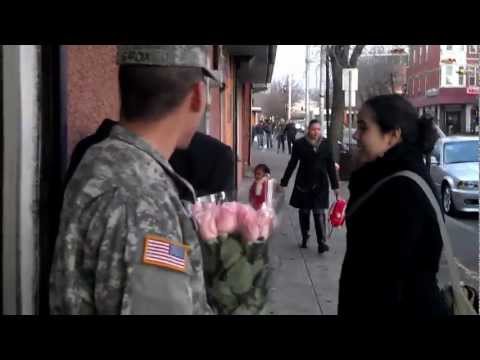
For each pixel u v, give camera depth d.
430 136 2.53
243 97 24.02
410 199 2.36
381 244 2.37
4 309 1.91
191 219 1.59
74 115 2.59
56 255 1.45
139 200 1.39
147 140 1.54
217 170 3.38
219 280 1.65
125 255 1.35
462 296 2.51
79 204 1.41
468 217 12.41
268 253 1.68
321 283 6.75
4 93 1.92
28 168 1.98
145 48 1.53
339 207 6.77
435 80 61.84
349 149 18.23
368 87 54.28
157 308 1.34
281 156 34.28
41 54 2.07
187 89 1.57
